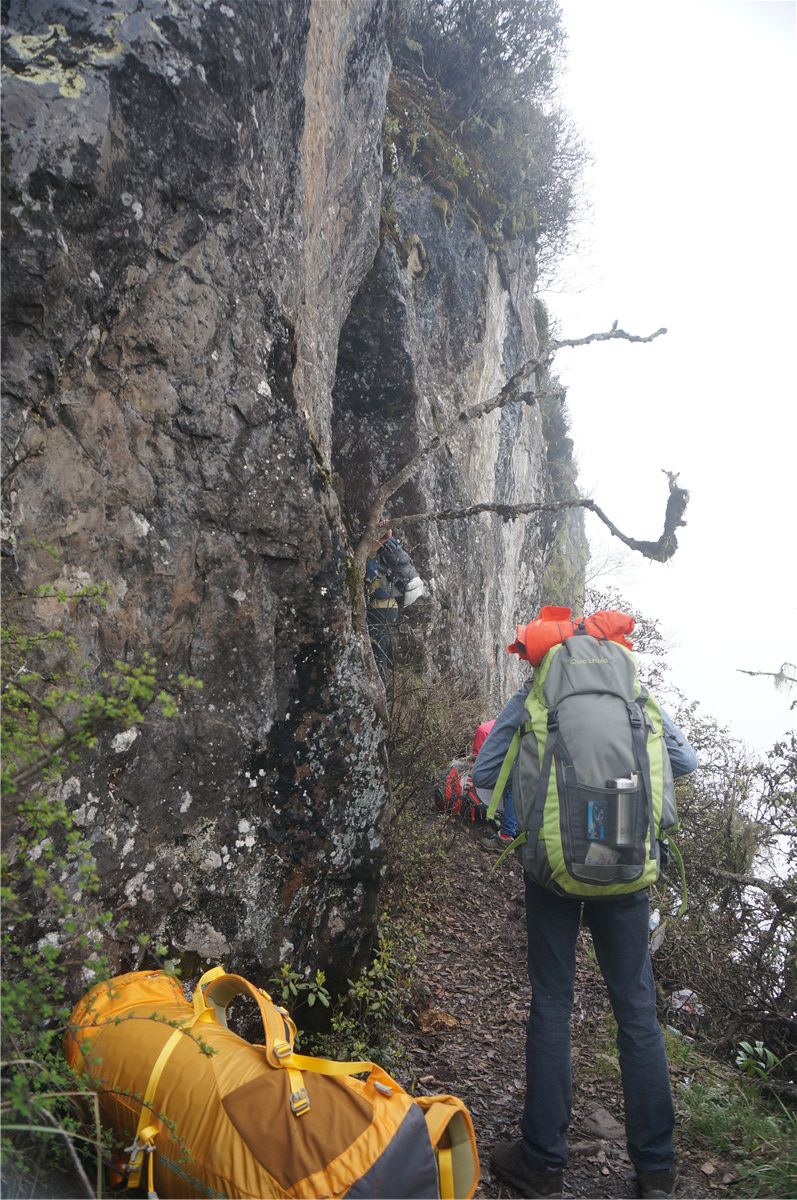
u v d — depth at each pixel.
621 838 2.26
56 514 2.03
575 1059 3.18
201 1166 1.59
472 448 8.31
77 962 1.70
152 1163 1.66
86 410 2.11
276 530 2.60
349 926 2.90
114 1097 1.74
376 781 2.94
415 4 8.38
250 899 2.58
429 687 5.76
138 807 2.25
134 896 2.25
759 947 3.44
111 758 2.16
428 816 4.93
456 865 4.70
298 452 2.69
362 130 4.37
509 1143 2.52
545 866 2.34
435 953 3.85
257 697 2.57
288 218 2.89
